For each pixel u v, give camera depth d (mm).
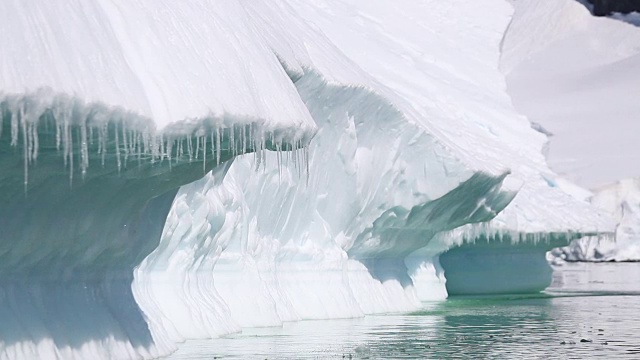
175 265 21438
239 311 24797
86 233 15469
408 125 30219
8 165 12586
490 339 24922
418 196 30812
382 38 46688
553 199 45406
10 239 13906
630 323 30219
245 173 25062
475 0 63188
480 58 57031
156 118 13703
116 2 14758
